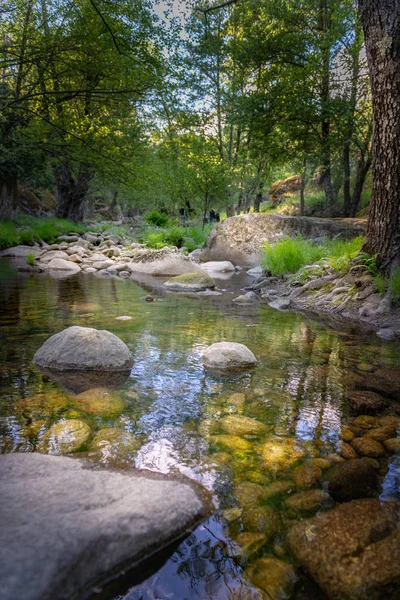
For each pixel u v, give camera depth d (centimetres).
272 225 1170
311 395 238
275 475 155
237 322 451
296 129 1468
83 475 138
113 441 176
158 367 284
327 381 262
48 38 1161
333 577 105
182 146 1903
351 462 164
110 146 1401
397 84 476
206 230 1738
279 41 1386
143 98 1352
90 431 185
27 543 99
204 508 132
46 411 206
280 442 181
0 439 175
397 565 107
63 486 127
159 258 1035
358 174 1628
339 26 1328
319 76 1442
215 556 113
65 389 237
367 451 175
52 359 280
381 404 226
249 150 1636
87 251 1405
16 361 289
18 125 1547
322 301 570
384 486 148
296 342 367
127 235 2292
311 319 480
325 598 100
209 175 1677
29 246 1426
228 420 202
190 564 110
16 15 1225
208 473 155
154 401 224
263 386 252
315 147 1567
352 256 608
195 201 2208
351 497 141
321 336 393
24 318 438
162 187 2075
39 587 90
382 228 527
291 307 566
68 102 1506
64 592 94
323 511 132
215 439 183
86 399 222
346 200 1634
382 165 511
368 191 1908
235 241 1188
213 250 1216
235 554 114
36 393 229
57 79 1344
